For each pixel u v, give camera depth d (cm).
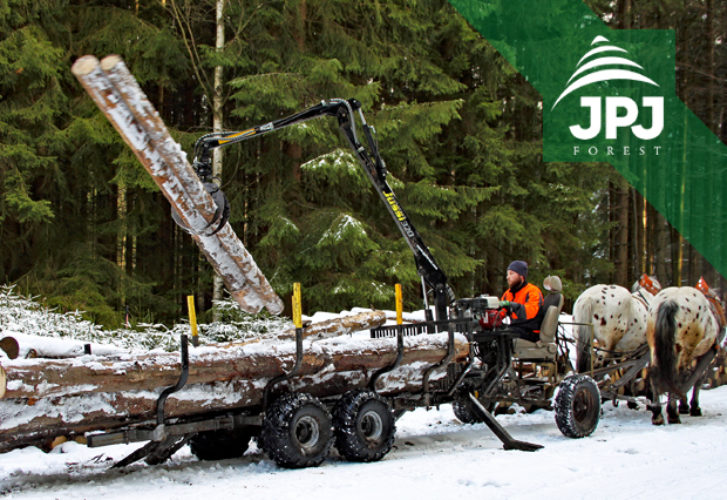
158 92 1903
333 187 1716
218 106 1606
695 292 896
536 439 736
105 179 1603
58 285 1450
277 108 1609
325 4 1672
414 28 1755
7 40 1392
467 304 708
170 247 1869
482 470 554
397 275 1578
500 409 970
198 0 1702
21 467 586
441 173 2009
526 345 789
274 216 1564
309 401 573
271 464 584
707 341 896
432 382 698
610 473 554
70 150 1571
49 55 1404
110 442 500
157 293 1795
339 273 1617
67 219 1589
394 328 650
